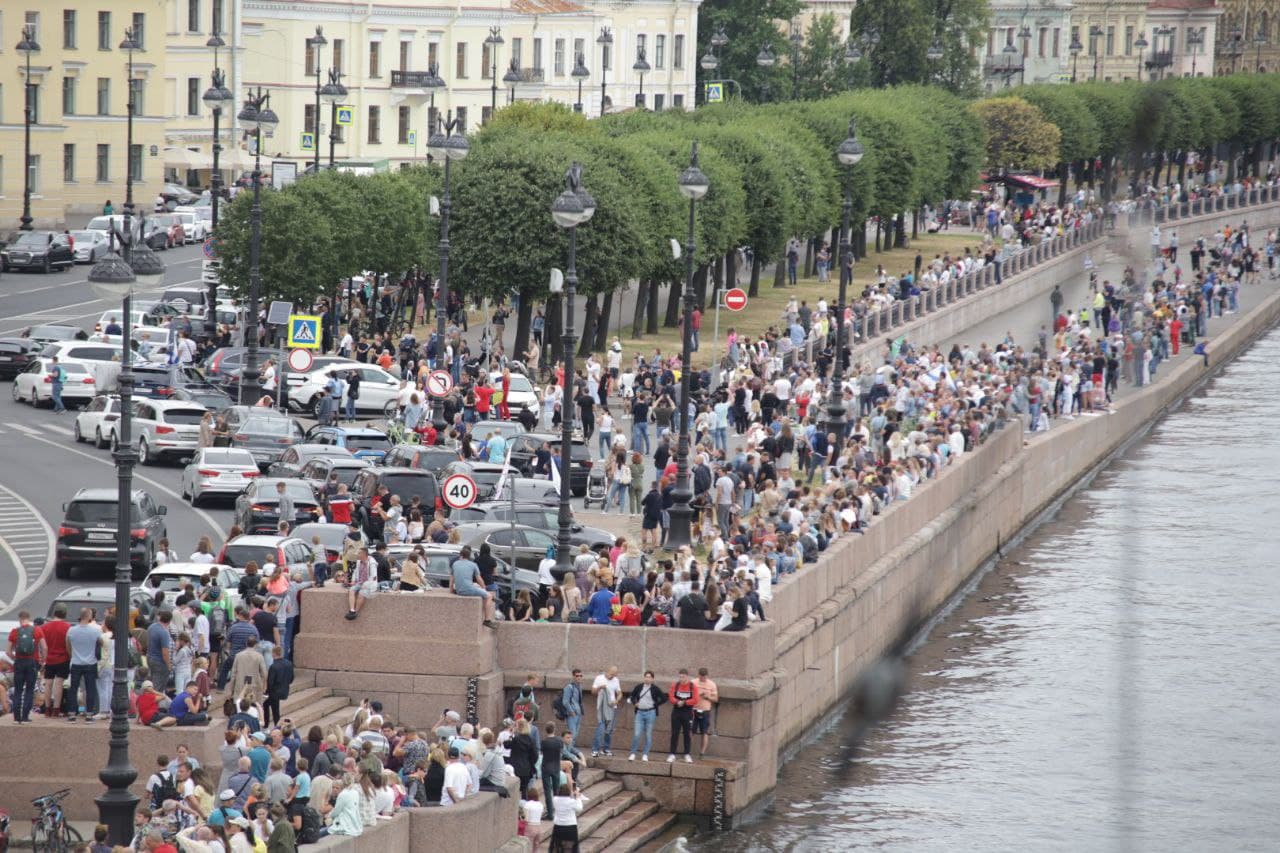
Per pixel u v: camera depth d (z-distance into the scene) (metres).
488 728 111.88
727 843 125.69
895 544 175.75
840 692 155.25
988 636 185.75
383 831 96.56
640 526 171.25
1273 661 178.12
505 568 142.62
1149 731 156.12
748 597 131.50
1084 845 131.38
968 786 140.50
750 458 177.25
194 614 114.56
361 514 157.88
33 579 152.00
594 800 123.12
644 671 128.50
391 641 125.12
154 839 84.19
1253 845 131.12
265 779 95.56
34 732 104.50
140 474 197.00
